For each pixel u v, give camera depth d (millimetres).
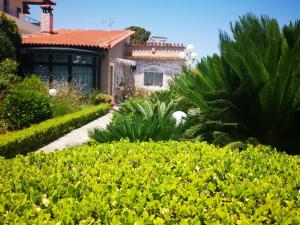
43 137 9750
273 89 6812
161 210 2648
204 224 2533
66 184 3242
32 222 2426
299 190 3320
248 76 6938
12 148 7875
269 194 2996
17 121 10758
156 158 4312
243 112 7320
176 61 22938
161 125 6867
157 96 11703
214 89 7531
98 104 17625
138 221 2420
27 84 14516
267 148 4957
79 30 24672
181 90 7355
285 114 7078
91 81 18797
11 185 3182
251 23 7438
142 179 3383
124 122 6742
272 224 2564
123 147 4824
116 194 2900
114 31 24344
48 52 18000
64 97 14688
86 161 4086
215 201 2812
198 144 5098
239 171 3719
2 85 13453
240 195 3008
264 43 7484
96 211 2637
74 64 18688
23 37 20391
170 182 3279
